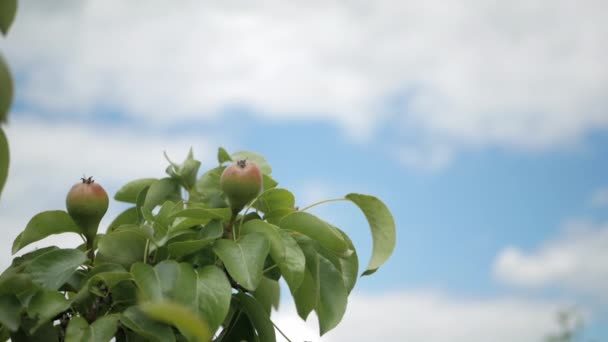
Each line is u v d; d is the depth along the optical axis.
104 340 0.68
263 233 0.72
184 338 0.71
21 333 0.69
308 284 0.75
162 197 0.81
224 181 0.73
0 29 0.63
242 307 0.75
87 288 0.70
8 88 0.63
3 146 0.66
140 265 0.69
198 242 0.72
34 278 0.71
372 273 0.78
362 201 0.78
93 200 0.74
